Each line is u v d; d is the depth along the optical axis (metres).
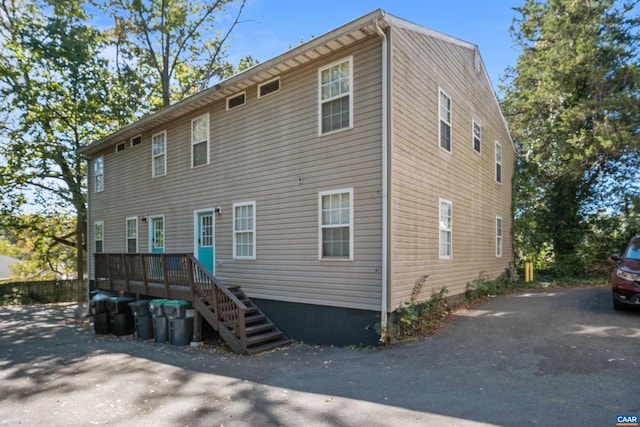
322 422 3.97
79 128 21.11
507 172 15.27
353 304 7.46
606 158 14.55
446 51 9.92
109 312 10.73
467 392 4.53
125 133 13.84
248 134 9.87
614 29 14.39
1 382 5.96
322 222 8.14
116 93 20.89
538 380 4.77
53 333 11.16
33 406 4.86
